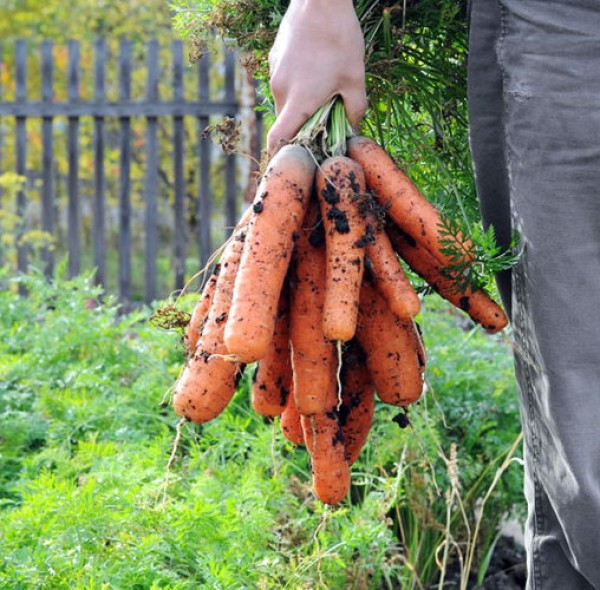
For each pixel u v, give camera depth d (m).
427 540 3.85
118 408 3.93
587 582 2.27
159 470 3.27
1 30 15.40
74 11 14.45
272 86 2.24
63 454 3.48
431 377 4.11
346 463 2.27
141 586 2.63
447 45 2.66
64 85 15.08
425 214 2.17
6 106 9.40
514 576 4.10
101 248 9.48
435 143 2.75
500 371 4.20
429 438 3.57
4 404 4.14
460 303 2.24
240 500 2.94
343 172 2.13
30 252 11.06
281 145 2.21
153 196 9.27
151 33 13.83
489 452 3.89
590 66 2.04
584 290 2.10
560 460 2.17
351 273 2.09
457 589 3.94
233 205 9.05
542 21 2.07
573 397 2.11
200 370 2.18
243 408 4.16
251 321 2.00
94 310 4.95
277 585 2.84
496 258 2.15
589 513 2.11
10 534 2.74
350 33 2.21
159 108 9.16
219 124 2.52
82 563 2.62
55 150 14.79
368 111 2.69
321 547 3.05
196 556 2.76
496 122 2.25
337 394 2.26
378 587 3.66
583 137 2.05
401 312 2.14
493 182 2.29
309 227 2.18
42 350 4.57
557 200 2.10
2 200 10.51
